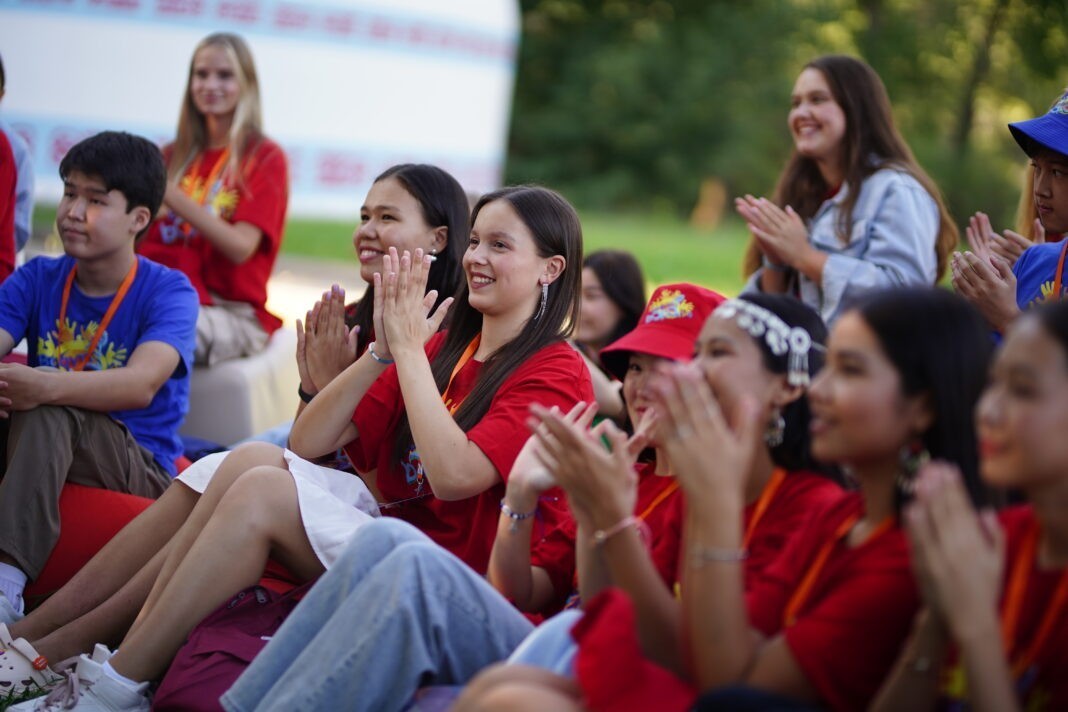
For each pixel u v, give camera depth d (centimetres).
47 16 1383
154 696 551
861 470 397
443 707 462
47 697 552
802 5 4503
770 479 459
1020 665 364
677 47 4534
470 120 1842
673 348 519
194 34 1464
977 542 343
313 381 662
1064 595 358
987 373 384
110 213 737
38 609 619
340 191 1686
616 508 434
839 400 384
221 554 555
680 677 434
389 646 464
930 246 804
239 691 485
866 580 385
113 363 753
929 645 360
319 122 1644
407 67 1723
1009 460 345
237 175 994
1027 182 754
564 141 4566
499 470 573
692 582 397
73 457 700
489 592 483
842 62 830
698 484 396
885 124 823
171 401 762
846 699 384
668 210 4488
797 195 862
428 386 578
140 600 608
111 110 1412
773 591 415
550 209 614
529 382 594
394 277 590
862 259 797
